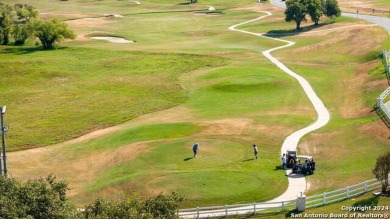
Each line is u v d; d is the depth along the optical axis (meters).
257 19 189.38
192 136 79.50
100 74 121.88
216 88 108.31
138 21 194.25
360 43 136.62
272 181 61.62
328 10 170.50
